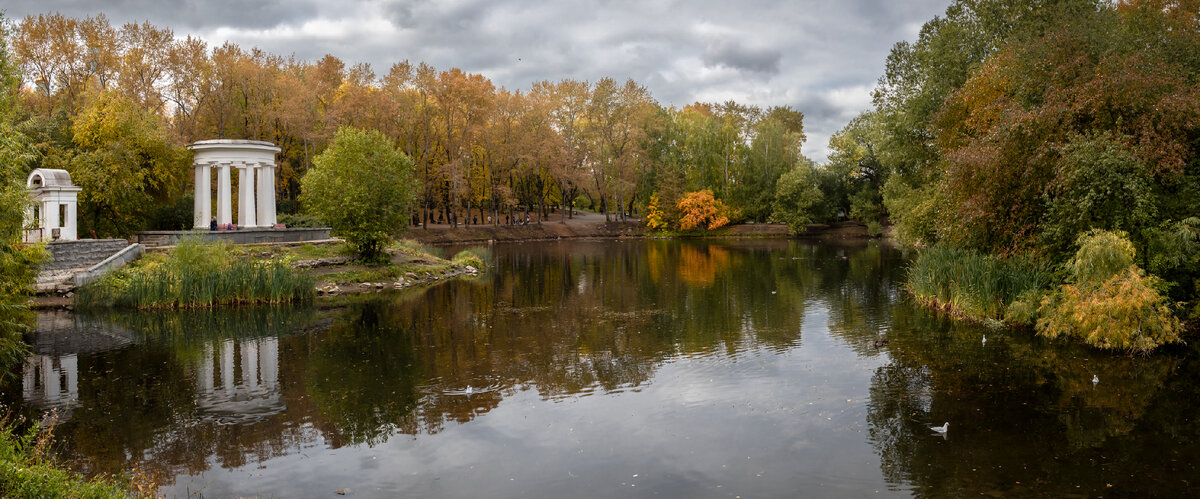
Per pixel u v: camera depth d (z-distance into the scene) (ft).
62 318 81.00
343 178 120.88
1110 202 61.05
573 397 47.29
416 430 40.83
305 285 96.89
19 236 44.98
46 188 100.99
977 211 68.69
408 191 127.75
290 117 183.73
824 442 38.06
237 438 39.65
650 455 36.45
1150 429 39.47
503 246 220.64
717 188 289.94
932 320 74.54
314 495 31.94
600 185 286.05
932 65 110.52
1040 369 52.85
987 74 82.94
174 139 148.15
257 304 92.32
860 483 32.53
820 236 262.67
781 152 290.76
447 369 55.57
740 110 316.81
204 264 94.89
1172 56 69.26
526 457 36.45
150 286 88.69
